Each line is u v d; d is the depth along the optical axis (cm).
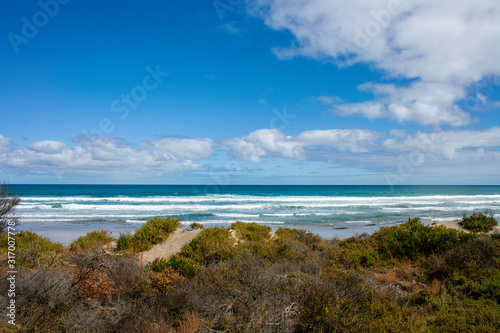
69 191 7831
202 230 1177
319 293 464
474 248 788
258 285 516
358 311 469
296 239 1295
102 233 1291
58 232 2011
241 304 464
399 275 778
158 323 421
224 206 3984
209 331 410
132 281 541
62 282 482
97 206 3809
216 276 551
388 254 1011
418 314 502
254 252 920
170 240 1179
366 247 1144
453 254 773
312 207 4075
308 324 416
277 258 912
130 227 2302
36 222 2553
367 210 3728
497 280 601
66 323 394
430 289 628
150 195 6394
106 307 438
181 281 536
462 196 7000
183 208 3766
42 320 403
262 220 2784
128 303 463
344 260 954
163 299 486
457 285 635
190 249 995
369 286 584
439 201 5400
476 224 1512
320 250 1164
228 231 1196
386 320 451
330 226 2430
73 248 1041
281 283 543
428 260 823
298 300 473
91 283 494
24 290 438
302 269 800
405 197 6531
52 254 838
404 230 1091
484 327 421
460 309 496
